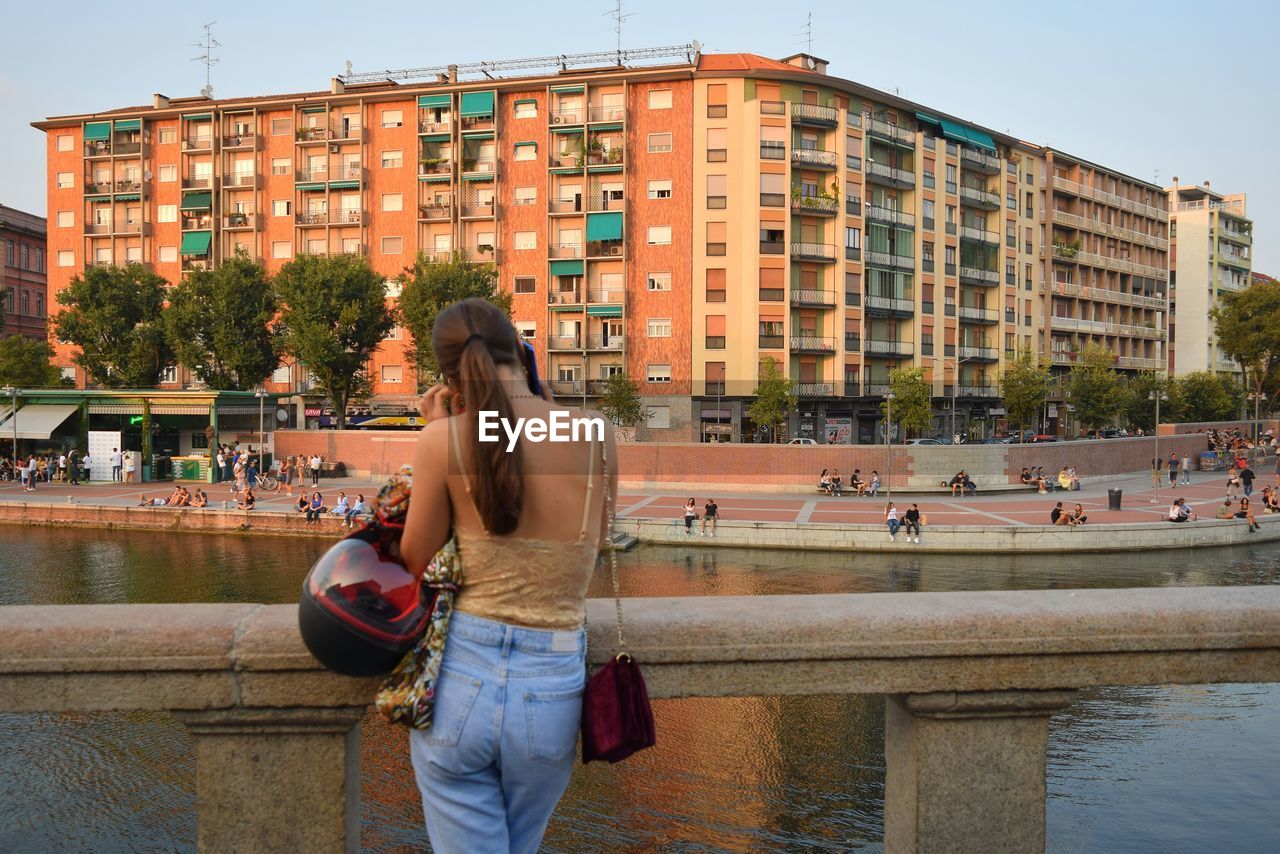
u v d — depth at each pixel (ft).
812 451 148.25
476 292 175.42
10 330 232.12
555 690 5.69
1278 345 258.78
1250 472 142.51
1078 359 262.26
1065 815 25.04
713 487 150.00
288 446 163.12
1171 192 345.92
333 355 173.27
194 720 7.18
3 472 155.53
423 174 202.69
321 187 208.03
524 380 5.95
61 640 7.05
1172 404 244.01
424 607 5.70
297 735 7.23
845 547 107.24
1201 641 7.72
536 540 5.62
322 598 5.57
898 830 8.06
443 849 5.80
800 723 45.34
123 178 219.82
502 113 200.13
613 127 193.36
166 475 158.81
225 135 214.90
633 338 193.77
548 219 197.06
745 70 189.37
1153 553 106.63
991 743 7.75
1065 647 7.59
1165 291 307.37
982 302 237.04
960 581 90.48
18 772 38.09
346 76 212.43
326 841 7.26
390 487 6.10
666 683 7.30
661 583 89.20
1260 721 39.37
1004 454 150.41
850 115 199.11
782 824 33.55
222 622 7.20
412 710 5.60
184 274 208.95
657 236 193.16
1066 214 262.26
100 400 156.66
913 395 184.03
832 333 198.80
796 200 192.44
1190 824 24.03
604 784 37.29
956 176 227.20
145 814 33.99
